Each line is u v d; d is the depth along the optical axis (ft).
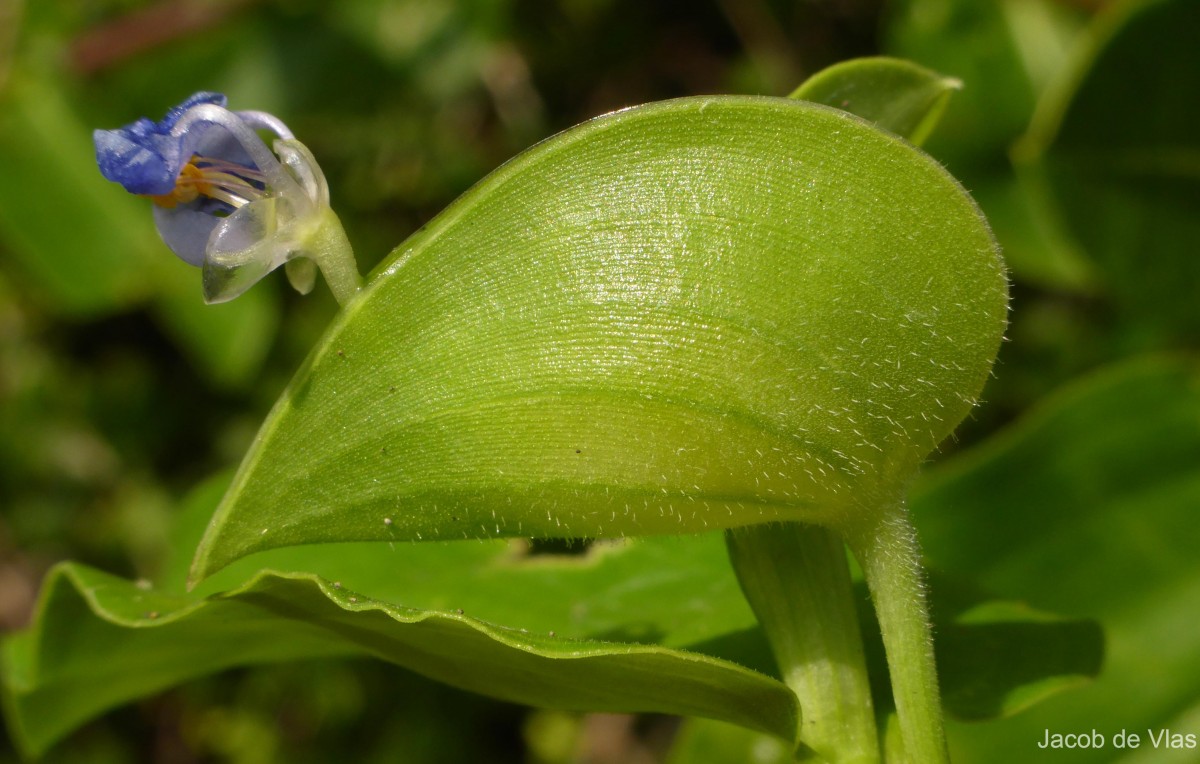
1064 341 0.54
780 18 0.59
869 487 0.27
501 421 0.26
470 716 0.61
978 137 0.48
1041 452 0.38
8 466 0.65
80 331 0.65
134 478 0.65
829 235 0.26
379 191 0.61
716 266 0.26
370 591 0.32
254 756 0.62
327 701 0.62
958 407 0.27
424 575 0.32
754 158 0.26
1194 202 0.41
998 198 0.48
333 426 0.26
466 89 0.59
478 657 0.27
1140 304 0.44
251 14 0.55
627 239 0.26
